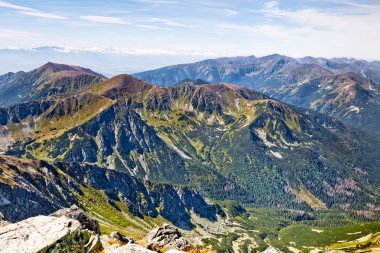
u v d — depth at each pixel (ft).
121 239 218.79
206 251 203.41
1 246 120.78
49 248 123.24
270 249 136.26
